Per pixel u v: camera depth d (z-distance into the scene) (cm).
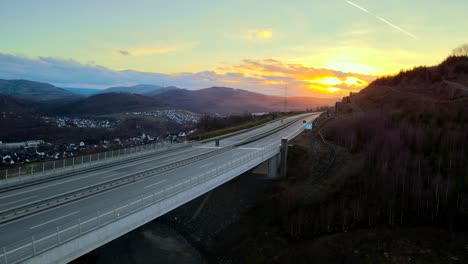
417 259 3581
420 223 4084
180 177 4166
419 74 10944
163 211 3034
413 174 4562
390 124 6506
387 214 4328
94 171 4519
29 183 3812
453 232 3806
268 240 4625
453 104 6488
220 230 5241
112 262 4325
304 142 7656
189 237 5119
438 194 4166
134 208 2700
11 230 2442
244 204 5731
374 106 9781
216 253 4744
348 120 7962
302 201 5081
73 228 2214
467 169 4375
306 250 4166
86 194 3359
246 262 4406
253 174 6412
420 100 8138
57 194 3375
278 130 9844
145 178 4109
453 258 3488
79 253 2233
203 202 5794
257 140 7975
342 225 4409
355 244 4006
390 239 3938
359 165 5516
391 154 5144
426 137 5288
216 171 3988
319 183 5500
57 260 2092
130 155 5556
